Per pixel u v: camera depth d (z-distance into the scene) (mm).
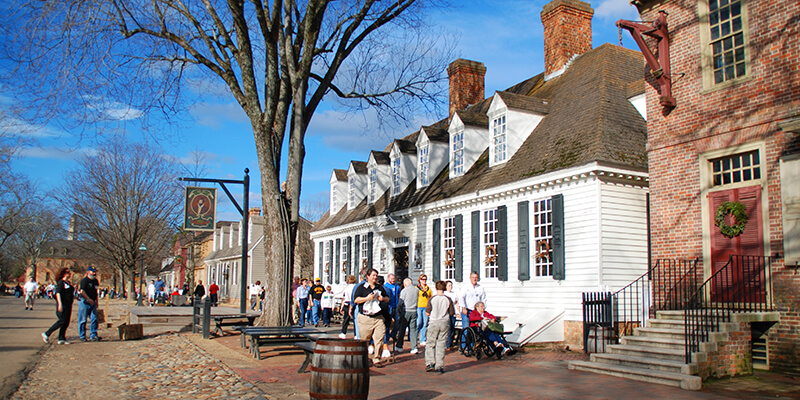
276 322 13758
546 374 9734
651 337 10336
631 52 18703
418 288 13547
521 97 17781
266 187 14156
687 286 11102
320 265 31766
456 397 7719
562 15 20406
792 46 9688
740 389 8289
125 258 38406
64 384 8414
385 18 15328
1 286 87688
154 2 14062
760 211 10016
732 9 10812
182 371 9633
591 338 12445
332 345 6473
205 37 14930
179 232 42688
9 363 10430
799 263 9305
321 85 15031
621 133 14539
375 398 7664
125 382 8617
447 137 22219
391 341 15445
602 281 13219
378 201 26109
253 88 14258
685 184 11352
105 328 18875
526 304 15453
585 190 13836
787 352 9453
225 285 47594
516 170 16266
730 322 9523
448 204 18984
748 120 10281
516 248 16016
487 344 11828
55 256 96875
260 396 7570
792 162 9531
